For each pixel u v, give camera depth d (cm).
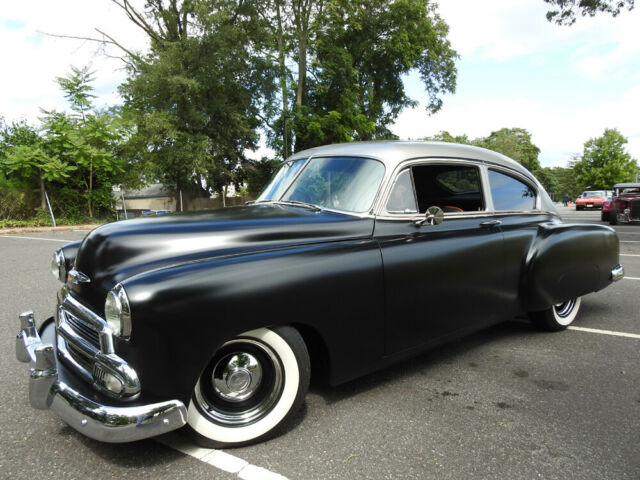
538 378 303
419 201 322
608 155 5666
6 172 1579
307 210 287
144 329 184
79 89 1683
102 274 218
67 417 193
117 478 193
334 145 338
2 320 429
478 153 351
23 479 192
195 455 211
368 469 200
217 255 225
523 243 351
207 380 212
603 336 394
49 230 1526
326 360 245
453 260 296
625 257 856
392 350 269
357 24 2539
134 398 188
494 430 235
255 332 214
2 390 283
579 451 215
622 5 1448
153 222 245
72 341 219
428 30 2806
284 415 224
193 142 2186
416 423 242
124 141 1791
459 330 307
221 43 2234
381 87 2941
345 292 240
